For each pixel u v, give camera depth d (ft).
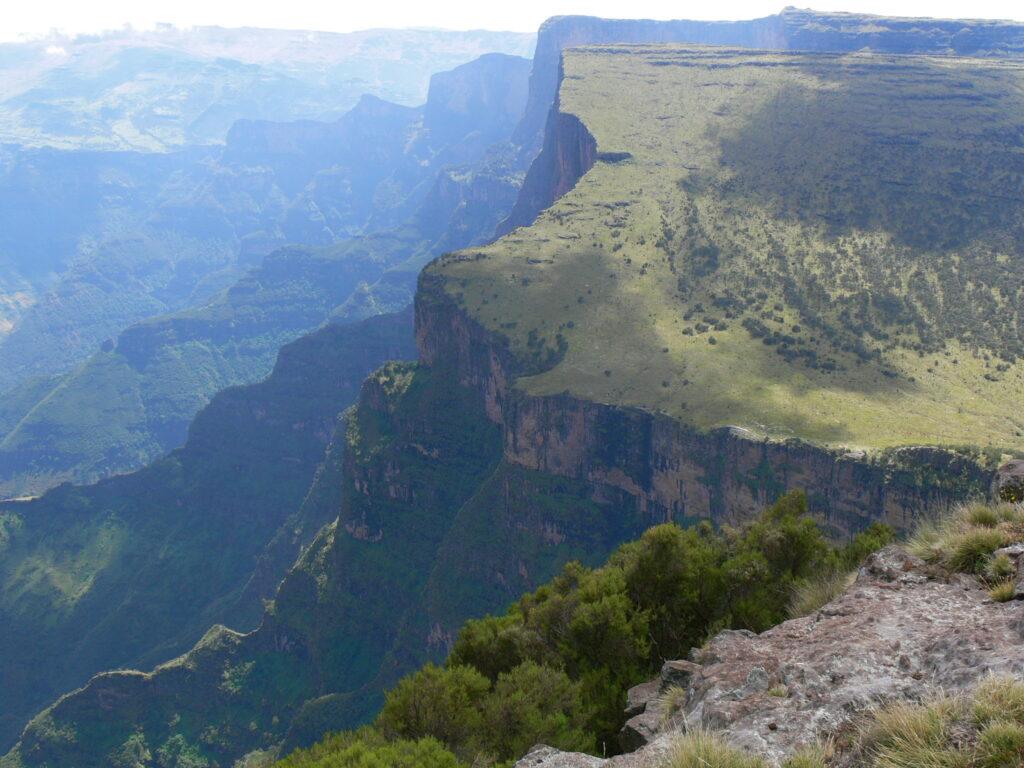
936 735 30.27
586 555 365.61
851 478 274.16
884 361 360.07
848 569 87.56
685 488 326.65
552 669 77.41
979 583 43.09
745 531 116.67
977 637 36.32
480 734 67.00
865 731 32.73
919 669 36.42
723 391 342.44
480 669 89.20
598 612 85.15
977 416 307.17
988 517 48.44
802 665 39.17
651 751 38.27
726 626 86.79
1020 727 28.27
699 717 39.27
